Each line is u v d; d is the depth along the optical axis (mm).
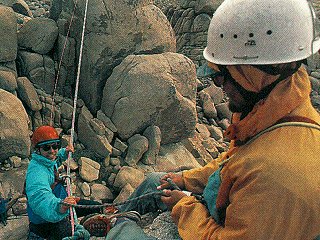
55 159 3877
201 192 2391
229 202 1556
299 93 1391
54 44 6492
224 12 1441
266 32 1354
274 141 1369
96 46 6160
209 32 1513
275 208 1298
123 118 6168
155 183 2846
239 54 1385
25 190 3668
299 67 1407
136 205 2906
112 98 6176
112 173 5996
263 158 1346
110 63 6270
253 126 1430
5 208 4723
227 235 1446
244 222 1364
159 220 2656
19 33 6438
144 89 6094
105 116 6289
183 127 6629
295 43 1367
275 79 1379
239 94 1459
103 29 6137
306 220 1304
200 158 6875
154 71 6172
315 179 1285
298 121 1388
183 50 9734
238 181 1418
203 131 7594
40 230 3957
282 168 1301
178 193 2080
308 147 1336
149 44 6430
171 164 6398
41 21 6414
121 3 6195
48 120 6211
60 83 6457
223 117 8266
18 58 6301
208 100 8141
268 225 1316
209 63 1514
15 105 5656
